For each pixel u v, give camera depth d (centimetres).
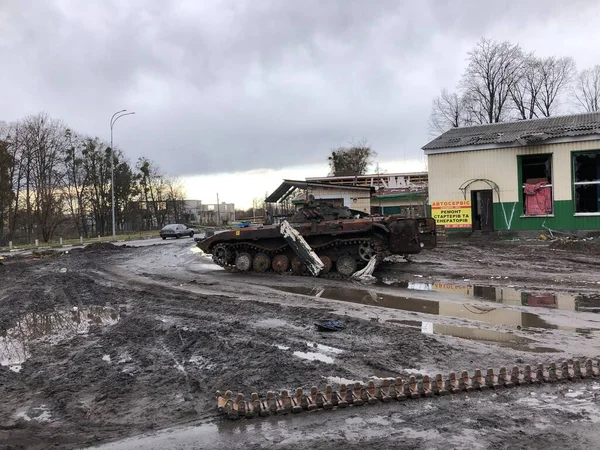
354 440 391
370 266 1288
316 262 1325
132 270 1658
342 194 2998
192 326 793
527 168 2252
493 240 2173
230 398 468
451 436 391
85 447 399
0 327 862
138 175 6700
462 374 507
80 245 3788
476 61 4656
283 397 473
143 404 484
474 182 2305
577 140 2059
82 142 5712
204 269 1630
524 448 369
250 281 1303
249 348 654
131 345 700
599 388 486
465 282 1175
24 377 582
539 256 1595
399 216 1361
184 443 398
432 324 758
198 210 8062
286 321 801
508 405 450
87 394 518
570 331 702
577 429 398
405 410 446
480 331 709
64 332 807
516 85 4591
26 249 3469
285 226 1391
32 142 4847
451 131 2673
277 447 385
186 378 553
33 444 407
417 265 1483
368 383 495
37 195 4853
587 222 2062
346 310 876
